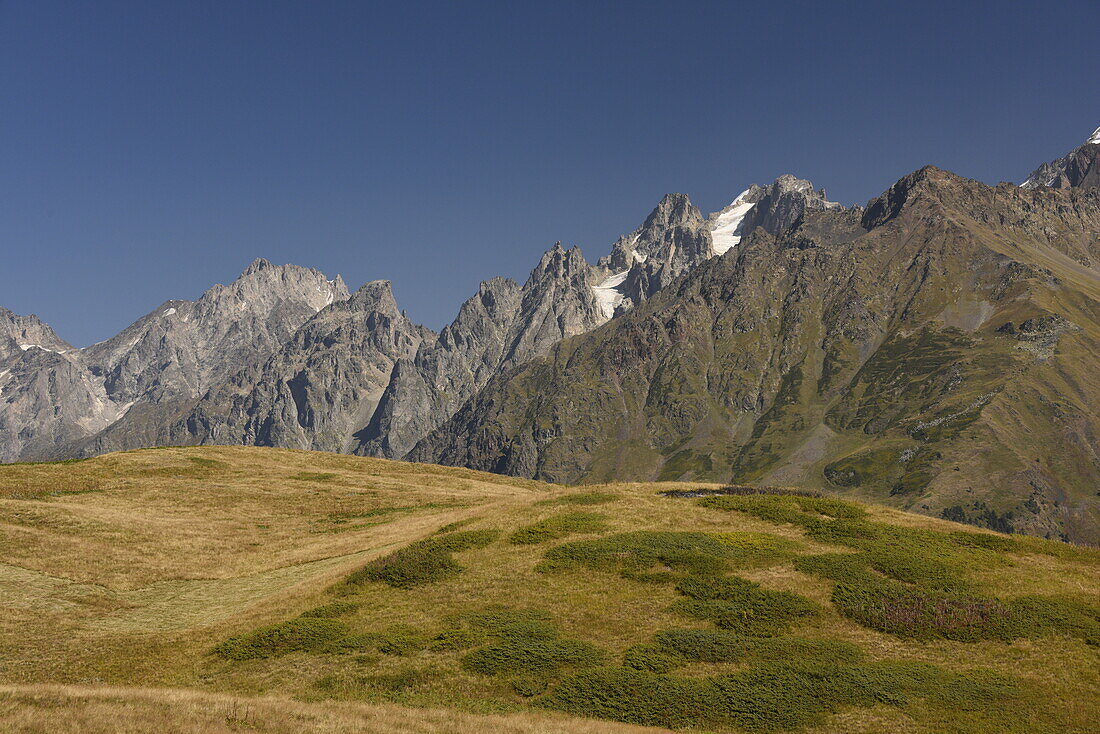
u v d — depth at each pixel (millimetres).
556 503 60406
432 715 31156
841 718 31891
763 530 52938
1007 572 46000
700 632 38750
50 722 26656
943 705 32438
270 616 43688
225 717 28891
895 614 40000
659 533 51219
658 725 31844
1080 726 30688
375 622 41750
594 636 39188
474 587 45188
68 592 48000
